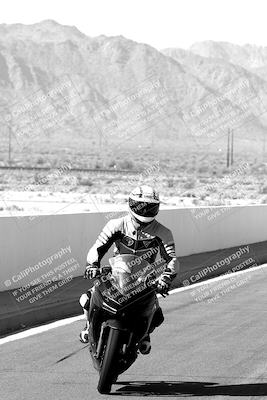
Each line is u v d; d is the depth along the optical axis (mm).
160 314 14078
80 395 13266
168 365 15734
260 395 13539
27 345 17469
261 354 16844
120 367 13414
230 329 19812
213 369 15422
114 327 13062
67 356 16312
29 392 13391
